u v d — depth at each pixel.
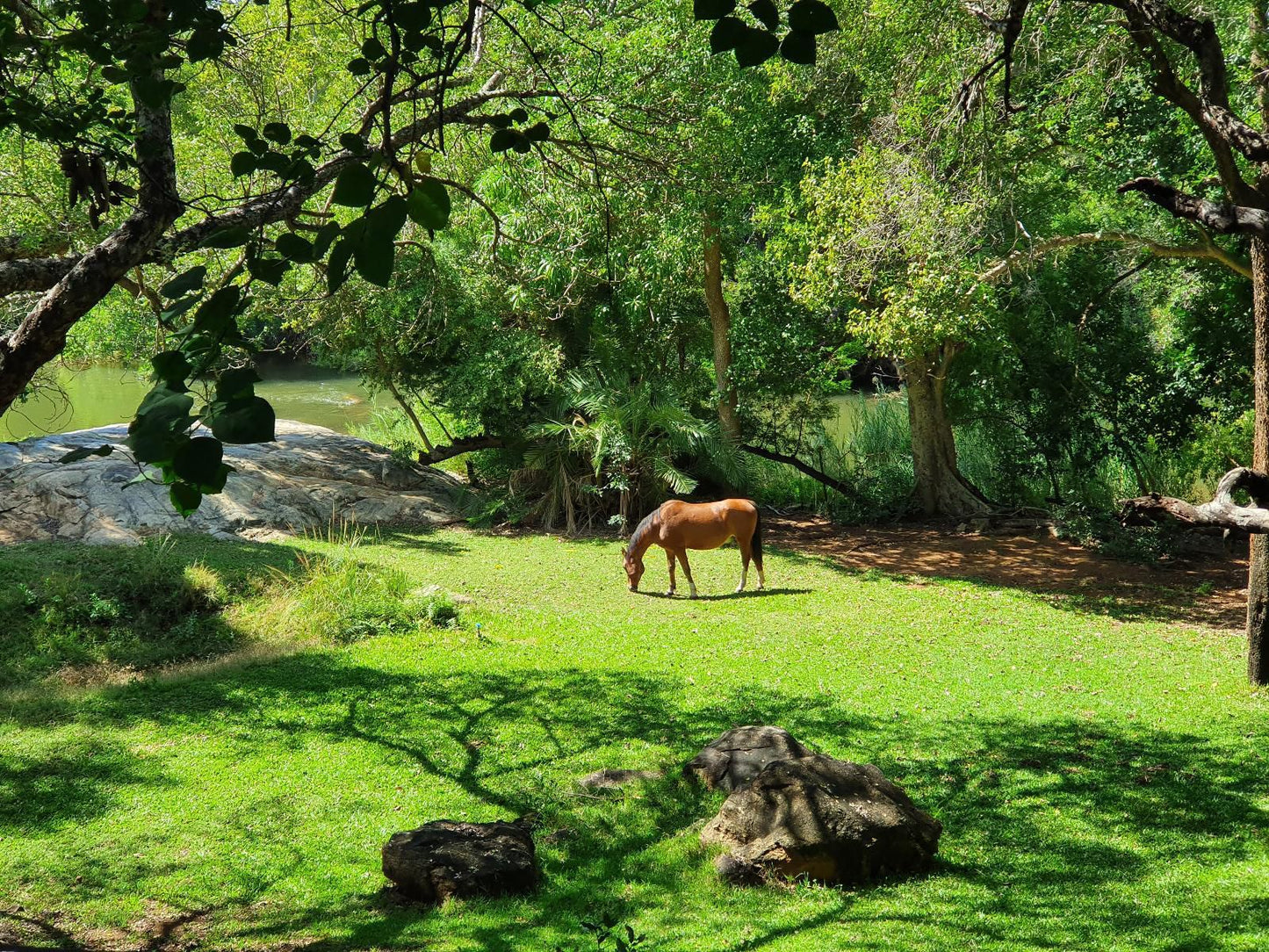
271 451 23.66
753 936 7.20
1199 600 18.67
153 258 3.81
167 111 3.94
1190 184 20.05
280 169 2.88
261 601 16.02
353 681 13.50
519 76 11.48
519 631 15.90
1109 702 13.20
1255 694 13.52
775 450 27.52
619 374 24.27
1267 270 13.51
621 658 14.70
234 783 10.41
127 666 14.09
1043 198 21.28
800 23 2.58
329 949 7.14
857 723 12.27
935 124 19.02
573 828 9.38
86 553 16.72
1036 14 16.41
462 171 16.02
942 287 18.41
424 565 19.45
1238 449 22.19
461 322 23.45
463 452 25.22
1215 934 7.14
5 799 9.85
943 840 9.26
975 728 12.19
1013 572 20.53
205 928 7.57
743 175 24.02
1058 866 8.62
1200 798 10.12
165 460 2.31
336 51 16.84
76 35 3.82
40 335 3.64
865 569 20.62
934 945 7.00
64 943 7.25
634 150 15.05
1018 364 24.62
